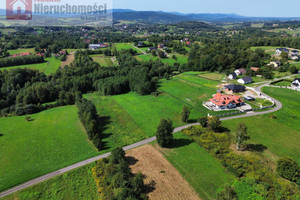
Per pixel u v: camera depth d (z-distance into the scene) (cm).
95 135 5306
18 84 10462
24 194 3834
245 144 5009
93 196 3747
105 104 8800
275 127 5856
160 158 4688
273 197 3397
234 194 3275
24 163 4753
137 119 7000
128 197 3344
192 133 5628
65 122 6994
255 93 8888
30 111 8031
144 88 9650
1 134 6209
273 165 4256
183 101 8369
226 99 7488
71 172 4381
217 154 4631
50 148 5369
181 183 3881
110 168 4175
